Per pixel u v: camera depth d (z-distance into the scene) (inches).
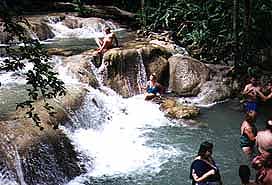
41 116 382.3
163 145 428.1
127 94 562.6
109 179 364.2
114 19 845.8
